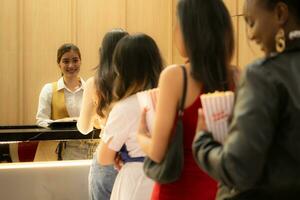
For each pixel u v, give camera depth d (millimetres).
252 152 965
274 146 1024
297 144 993
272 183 1021
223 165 1009
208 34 1374
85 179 2713
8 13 4918
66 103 3734
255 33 1145
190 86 1396
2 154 2633
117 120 1924
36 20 4992
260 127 975
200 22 1377
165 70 1421
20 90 4969
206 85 1390
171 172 1394
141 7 5297
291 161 1004
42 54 5023
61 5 5051
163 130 1389
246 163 969
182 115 1397
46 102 3746
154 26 5344
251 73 1031
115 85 1958
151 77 1913
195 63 1384
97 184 2211
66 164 2684
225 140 1094
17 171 2611
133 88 1915
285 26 1095
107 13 5199
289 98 998
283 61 1037
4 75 4934
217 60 1394
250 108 991
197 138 1162
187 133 1412
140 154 1933
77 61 3758
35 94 5020
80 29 5125
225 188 1134
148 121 1538
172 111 1396
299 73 1014
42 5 5004
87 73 5168
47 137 2646
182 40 1416
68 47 3748
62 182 2676
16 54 4953
